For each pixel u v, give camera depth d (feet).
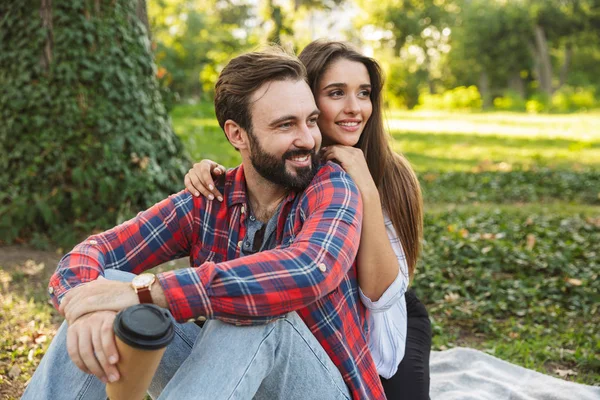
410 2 152.56
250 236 6.59
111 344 5.05
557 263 16.30
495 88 167.73
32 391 5.69
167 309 5.29
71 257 6.30
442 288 14.80
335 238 5.74
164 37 81.87
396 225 7.66
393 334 7.27
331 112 7.51
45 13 17.26
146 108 18.29
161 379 6.31
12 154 17.34
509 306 14.25
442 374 10.77
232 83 6.24
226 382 5.28
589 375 11.10
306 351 5.71
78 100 17.38
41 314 11.77
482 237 18.22
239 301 5.30
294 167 6.24
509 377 10.72
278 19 60.08
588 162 39.65
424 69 160.56
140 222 6.74
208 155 32.99
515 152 45.78
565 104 122.42
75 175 17.04
